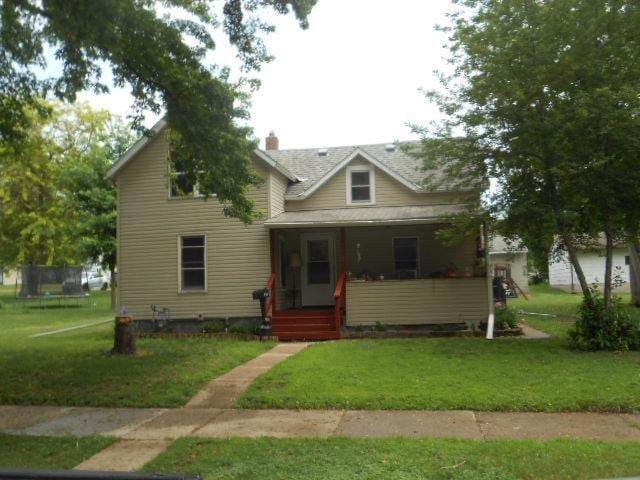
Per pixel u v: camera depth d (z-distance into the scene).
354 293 15.87
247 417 7.40
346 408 7.65
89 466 5.65
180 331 16.73
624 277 32.56
